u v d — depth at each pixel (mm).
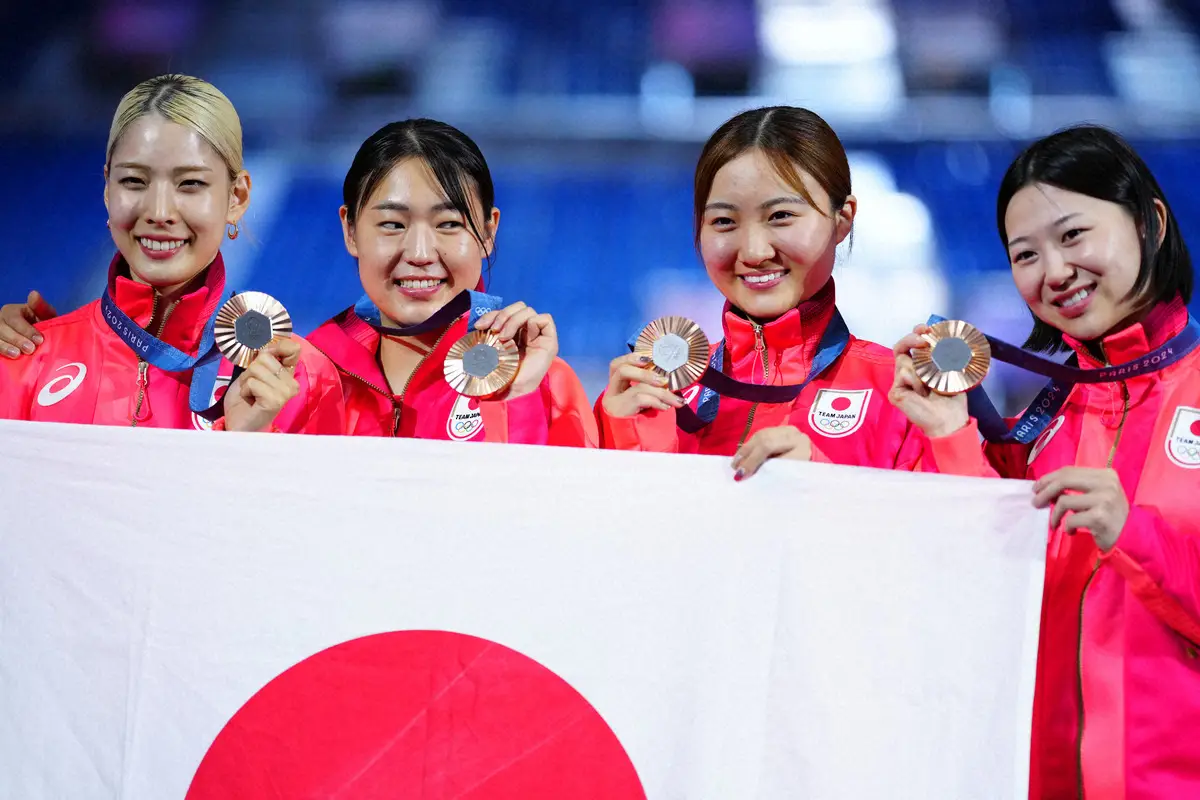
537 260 11039
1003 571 4105
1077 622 4543
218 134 5480
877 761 4059
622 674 4152
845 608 4133
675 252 11094
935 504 4141
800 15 11633
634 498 4234
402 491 4270
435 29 11711
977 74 11539
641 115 11516
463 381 4695
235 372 5105
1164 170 11273
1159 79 11438
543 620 4191
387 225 5367
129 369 5395
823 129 5309
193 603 4238
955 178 11266
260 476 4293
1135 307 4703
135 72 11531
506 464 4266
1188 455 4543
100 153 11367
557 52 11734
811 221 5184
